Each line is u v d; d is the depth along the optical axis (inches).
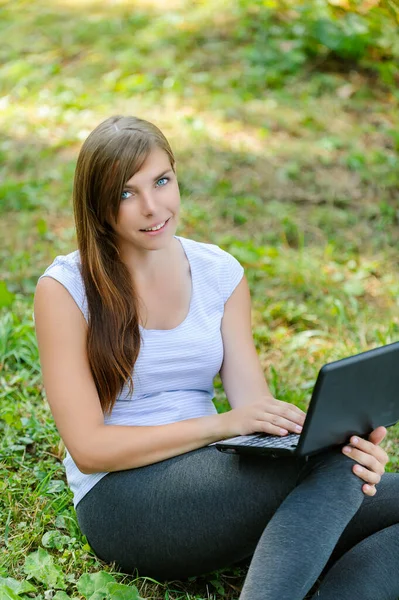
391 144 269.3
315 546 94.6
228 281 121.9
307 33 319.9
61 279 111.0
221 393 164.9
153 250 113.3
